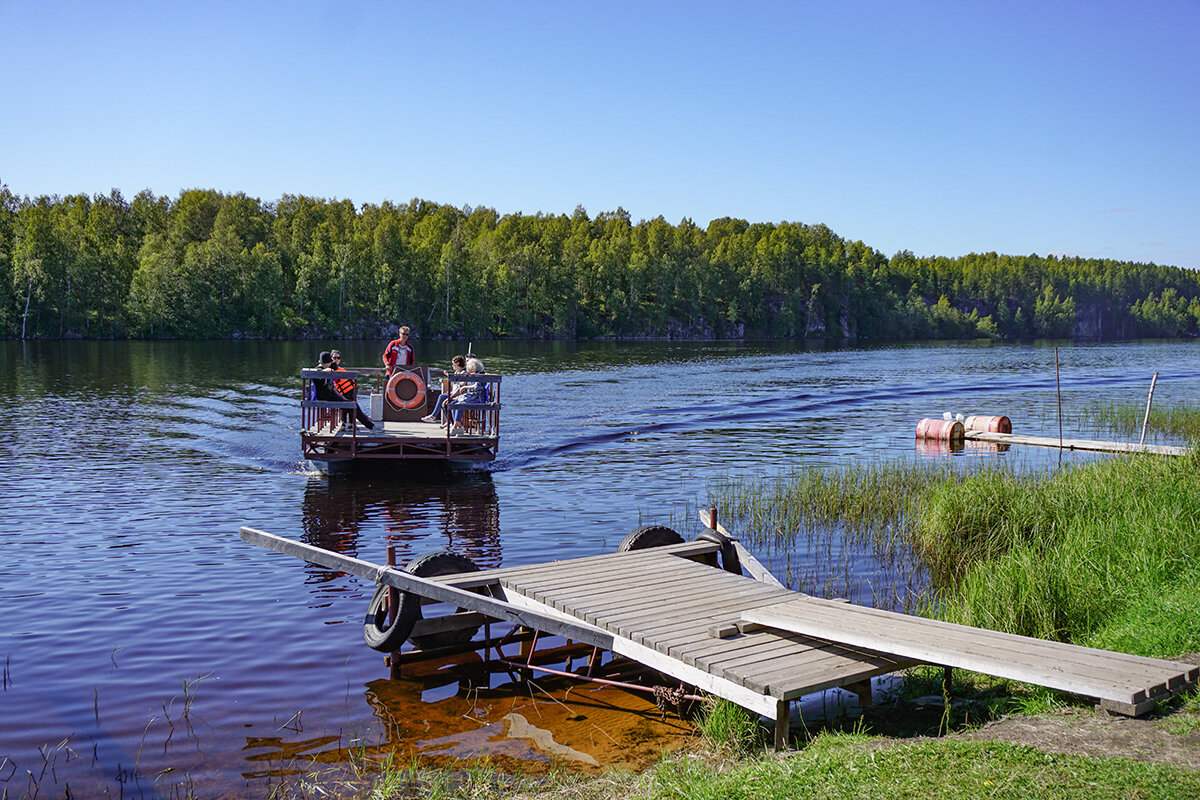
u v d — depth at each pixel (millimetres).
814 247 163375
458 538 12617
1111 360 74250
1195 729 5281
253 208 144500
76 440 21609
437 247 125812
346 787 5754
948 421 24484
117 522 13305
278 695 7312
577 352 74688
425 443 17516
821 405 33781
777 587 8383
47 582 10234
